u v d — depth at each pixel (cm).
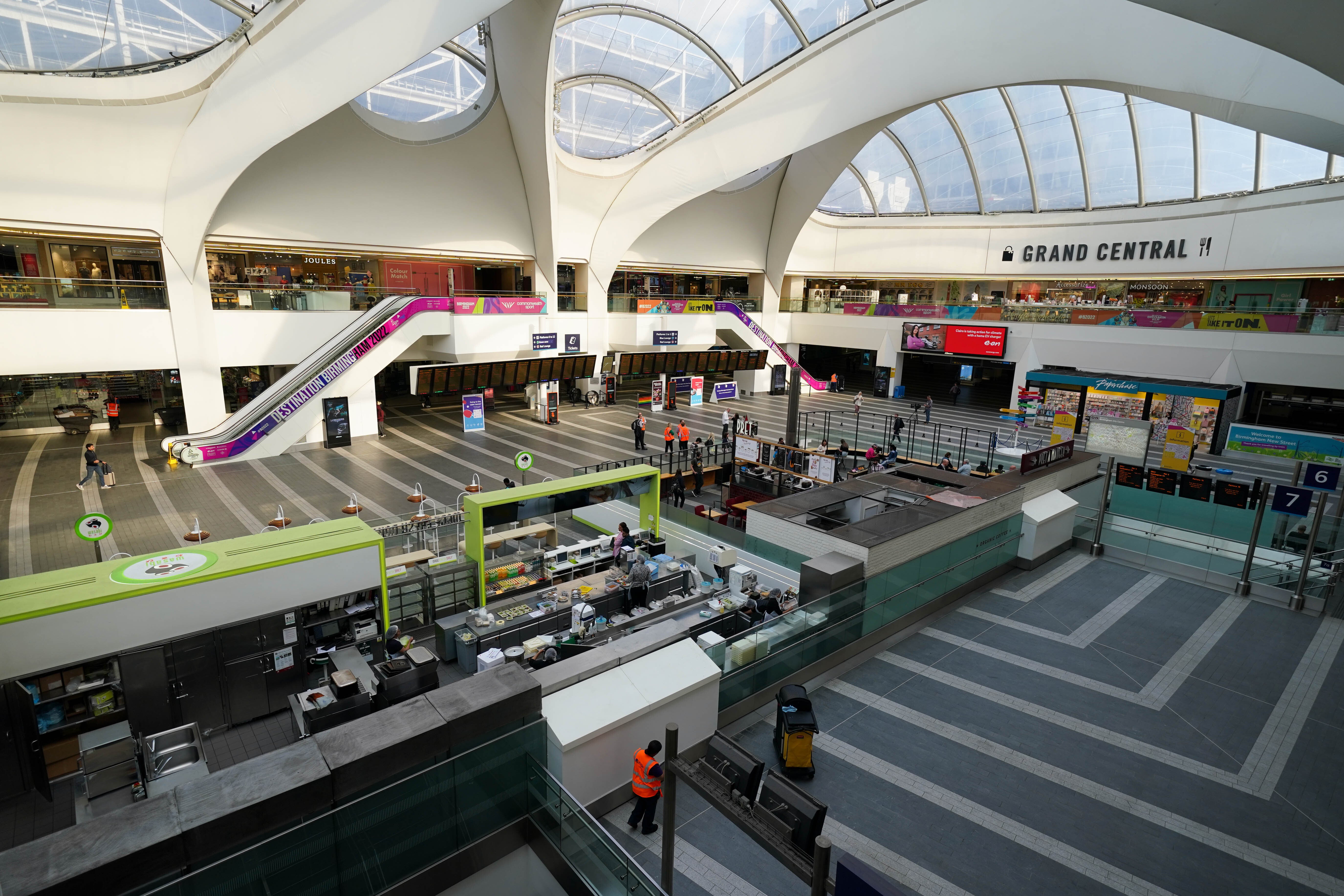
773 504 1483
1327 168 2850
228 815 565
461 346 2839
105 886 515
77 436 2633
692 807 832
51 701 859
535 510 1386
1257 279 3200
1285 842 790
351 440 2658
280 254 3028
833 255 4666
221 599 962
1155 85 2042
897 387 4247
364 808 621
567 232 3419
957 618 1342
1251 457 2820
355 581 1095
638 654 905
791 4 2728
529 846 763
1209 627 1314
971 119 3566
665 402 3603
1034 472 1786
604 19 2702
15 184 2125
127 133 2180
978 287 4381
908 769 901
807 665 1096
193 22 2197
